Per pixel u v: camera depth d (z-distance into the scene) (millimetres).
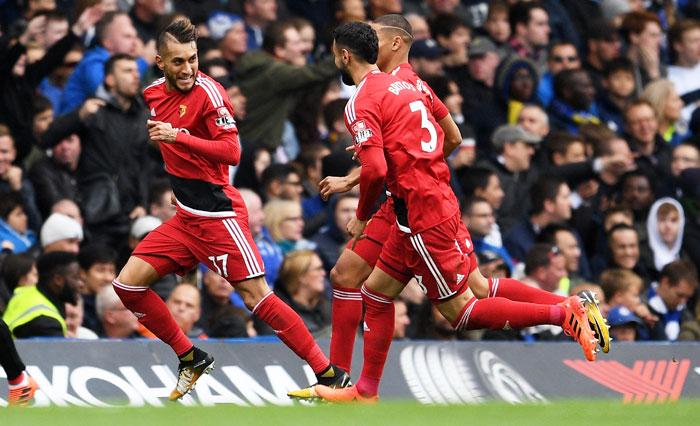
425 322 35344
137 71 38375
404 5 50469
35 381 26219
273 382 28266
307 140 43906
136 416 21453
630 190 44031
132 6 44812
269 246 36500
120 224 37562
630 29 52000
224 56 43812
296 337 25828
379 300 26000
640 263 42781
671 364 31266
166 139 24547
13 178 36969
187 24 24984
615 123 49375
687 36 52344
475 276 27094
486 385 29703
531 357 30406
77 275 31781
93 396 26922
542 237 40469
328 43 46219
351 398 25984
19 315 30750
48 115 38750
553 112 47781
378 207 33812
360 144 24797
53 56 38719
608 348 25578
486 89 46469
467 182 41406
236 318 32688
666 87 48906
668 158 47031
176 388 26375
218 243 25578
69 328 31953
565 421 21500
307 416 21750
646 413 23188
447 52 45875
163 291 33875
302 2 49469
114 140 37969
